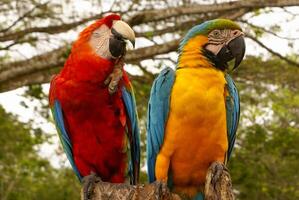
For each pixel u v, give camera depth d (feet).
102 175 7.65
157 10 12.56
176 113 7.03
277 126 13.32
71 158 7.68
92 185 6.97
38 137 13.25
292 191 13.16
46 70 12.79
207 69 7.11
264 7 12.41
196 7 12.53
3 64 12.80
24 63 12.62
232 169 12.97
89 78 7.29
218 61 7.30
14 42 13.15
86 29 7.48
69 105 7.36
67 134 7.54
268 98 13.43
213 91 7.02
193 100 6.98
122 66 7.40
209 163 7.14
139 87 13.39
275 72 13.52
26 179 13.62
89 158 7.54
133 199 6.63
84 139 7.47
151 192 6.63
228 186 6.94
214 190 6.95
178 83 7.08
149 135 7.33
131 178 7.72
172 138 7.07
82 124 7.42
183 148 7.07
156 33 13.19
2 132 13.28
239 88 13.46
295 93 13.44
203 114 6.98
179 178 7.25
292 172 13.24
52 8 12.93
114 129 7.47
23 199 13.46
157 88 7.19
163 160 7.14
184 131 7.03
